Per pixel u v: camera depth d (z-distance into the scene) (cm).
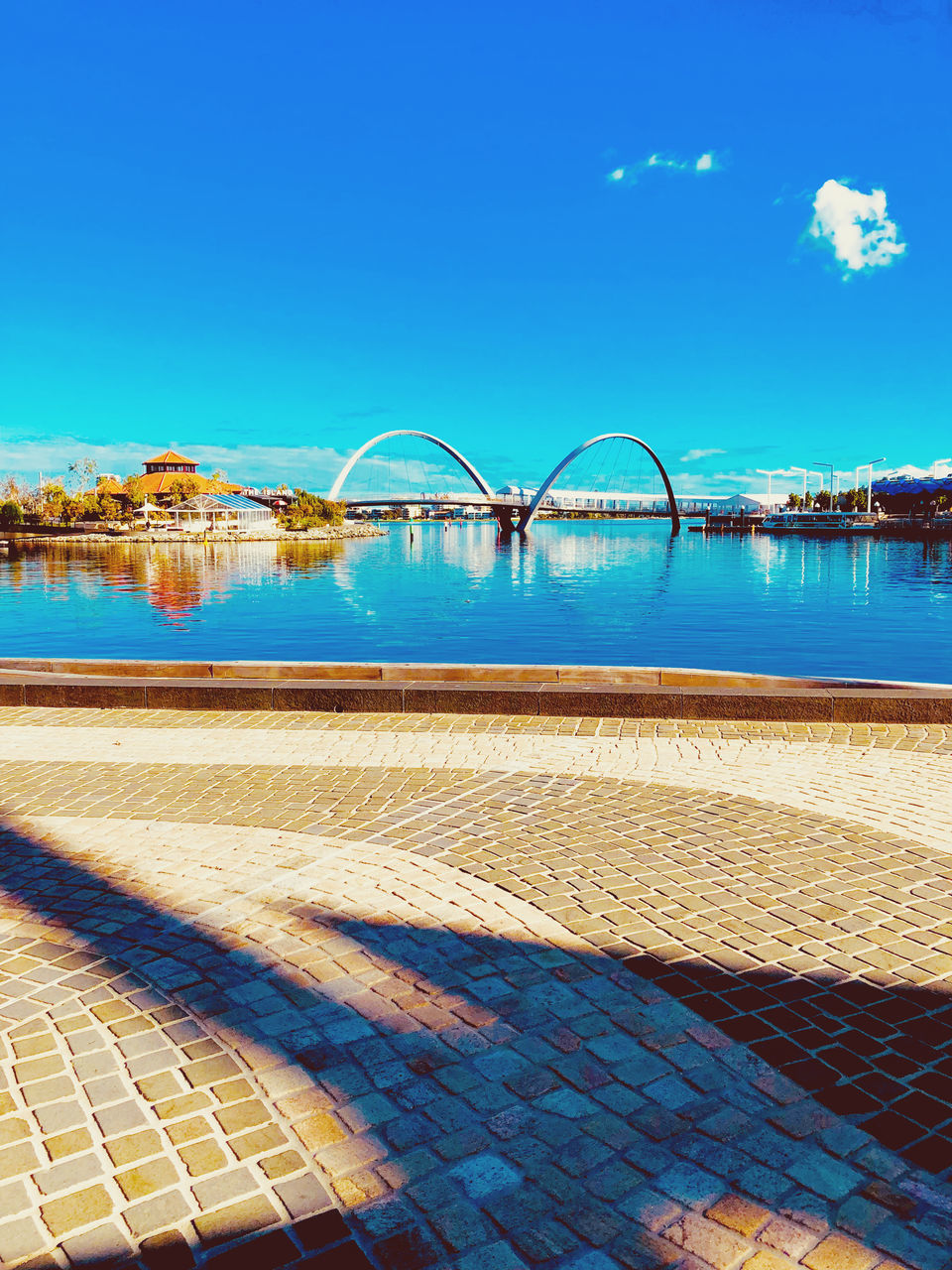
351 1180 272
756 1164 276
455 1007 364
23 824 612
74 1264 241
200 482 16062
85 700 1041
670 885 486
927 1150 281
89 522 15375
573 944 417
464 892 480
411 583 6438
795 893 474
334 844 560
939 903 460
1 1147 287
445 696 989
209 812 634
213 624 3984
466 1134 291
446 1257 244
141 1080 320
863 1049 332
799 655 2966
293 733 898
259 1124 297
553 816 612
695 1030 346
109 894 486
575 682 1102
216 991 380
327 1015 360
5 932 442
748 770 736
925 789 676
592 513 18000
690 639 3412
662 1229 253
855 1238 249
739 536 16975
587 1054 332
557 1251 246
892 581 6244
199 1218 257
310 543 14650
